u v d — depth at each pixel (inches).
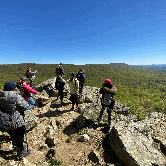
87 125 172.1
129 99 930.1
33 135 152.4
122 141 113.4
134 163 96.0
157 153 109.9
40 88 325.1
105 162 109.4
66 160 110.7
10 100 90.7
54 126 173.6
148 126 163.3
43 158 114.3
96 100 281.9
